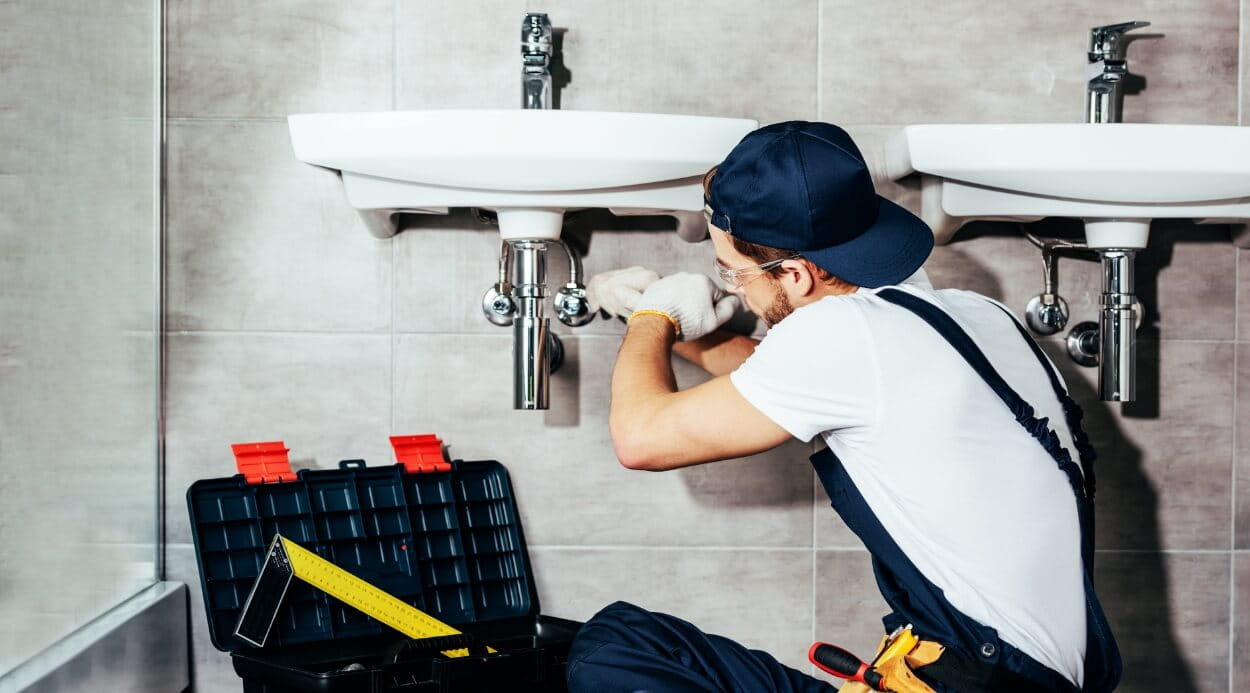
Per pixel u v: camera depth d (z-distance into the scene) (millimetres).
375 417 1739
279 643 1521
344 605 1588
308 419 1732
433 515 1675
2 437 1219
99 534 1488
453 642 1491
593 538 1760
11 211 1246
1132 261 1608
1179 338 1784
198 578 1720
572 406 1750
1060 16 1757
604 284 1595
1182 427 1786
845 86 1747
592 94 1737
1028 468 1079
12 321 1245
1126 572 1792
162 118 1708
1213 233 1783
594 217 1754
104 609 1505
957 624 1075
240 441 1725
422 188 1488
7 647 1229
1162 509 1788
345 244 1731
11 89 1247
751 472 1766
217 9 1709
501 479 1730
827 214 1153
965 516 1066
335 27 1721
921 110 1751
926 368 1076
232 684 1725
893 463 1086
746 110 1745
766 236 1175
